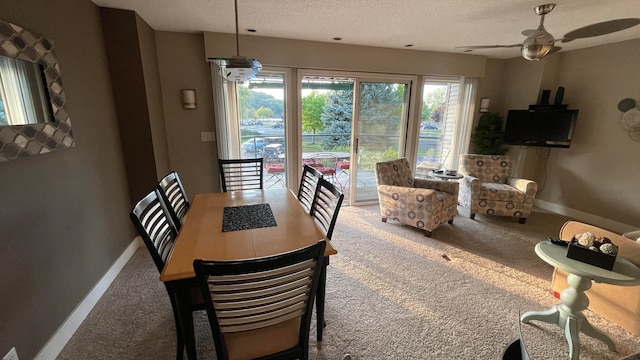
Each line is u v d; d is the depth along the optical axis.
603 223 3.72
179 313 1.39
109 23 2.52
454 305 2.10
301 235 1.60
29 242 1.52
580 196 3.97
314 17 2.70
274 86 3.79
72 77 2.02
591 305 1.99
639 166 3.37
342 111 4.25
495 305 2.10
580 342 1.76
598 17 2.63
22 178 1.49
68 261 1.84
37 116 1.58
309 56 3.58
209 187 3.70
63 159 1.86
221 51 3.25
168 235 1.67
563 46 3.73
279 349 1.24
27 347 1.47
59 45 1.88
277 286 1.07
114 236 2.51
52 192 1.73
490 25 2.90
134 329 1.84
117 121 2.69
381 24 2.89
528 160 4.44
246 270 0.93
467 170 4.21
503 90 4.70
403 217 3.41
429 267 2.62
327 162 5.12
